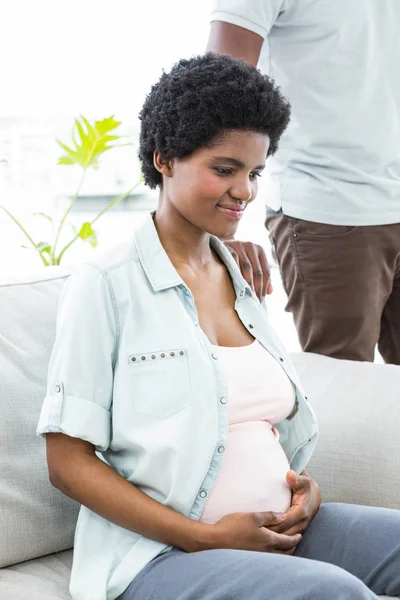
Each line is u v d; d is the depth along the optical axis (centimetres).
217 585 101
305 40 180
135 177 310
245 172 120
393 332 207
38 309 147
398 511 124
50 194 310
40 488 134
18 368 138
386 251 191
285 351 136
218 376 119
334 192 185
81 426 112
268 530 114
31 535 131
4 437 132
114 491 111
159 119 122
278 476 123
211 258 136
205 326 128
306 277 194
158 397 115
